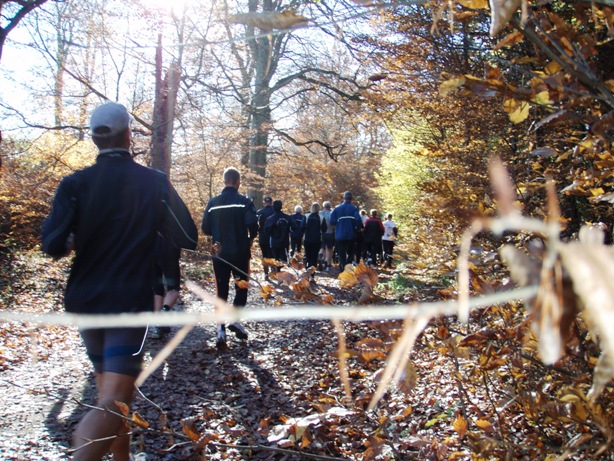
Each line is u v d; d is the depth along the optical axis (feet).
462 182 17.08
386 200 59.62
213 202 22.15
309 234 52.47
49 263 41.63
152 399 16.69
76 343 24.68
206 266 44.88
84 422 7.63
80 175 8.71
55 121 46.57
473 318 6.81
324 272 54.44
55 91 45.19
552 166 10.32
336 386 16.71
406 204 49.55
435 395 11.50
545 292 1.43
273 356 21.44
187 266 43.98
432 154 20.79
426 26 21.68
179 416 15.21
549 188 1.61
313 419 7.18
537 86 4.57
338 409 7.33
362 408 7.89
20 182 40.65
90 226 8.46
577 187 6.49
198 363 20.62
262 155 72.18
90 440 7.18
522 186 8.25
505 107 4.69
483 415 7.93
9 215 40.65
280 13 3.77
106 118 8.91
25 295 34.17
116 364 7.97
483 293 6.04
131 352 8.10
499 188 1.45
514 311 6.19
